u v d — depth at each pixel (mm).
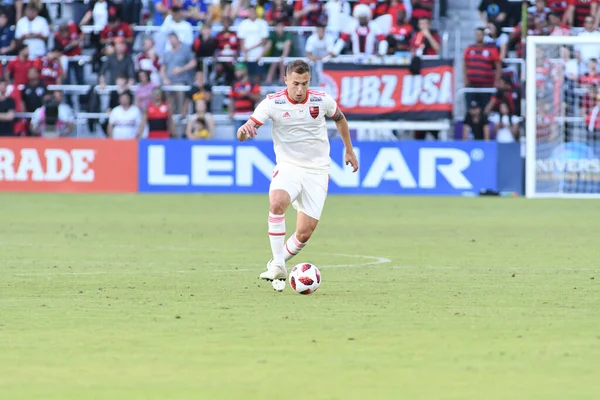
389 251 44500
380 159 80500
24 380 18547
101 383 18281
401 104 81375
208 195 79750
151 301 28656
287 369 19438
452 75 80812
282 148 31250
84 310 26938
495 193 80125
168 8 92125
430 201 75000
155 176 81688
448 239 50094
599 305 28047
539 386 18047
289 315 26047
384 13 87625
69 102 89500
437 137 85375
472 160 80125
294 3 90000
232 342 22219
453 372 19203
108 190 82000
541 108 79312
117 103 86188
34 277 34656
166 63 86875
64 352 21094
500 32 87625
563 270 37125
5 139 82625
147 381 18438
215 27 90938
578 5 87625
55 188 82375
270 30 88062
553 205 72125
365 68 81188
